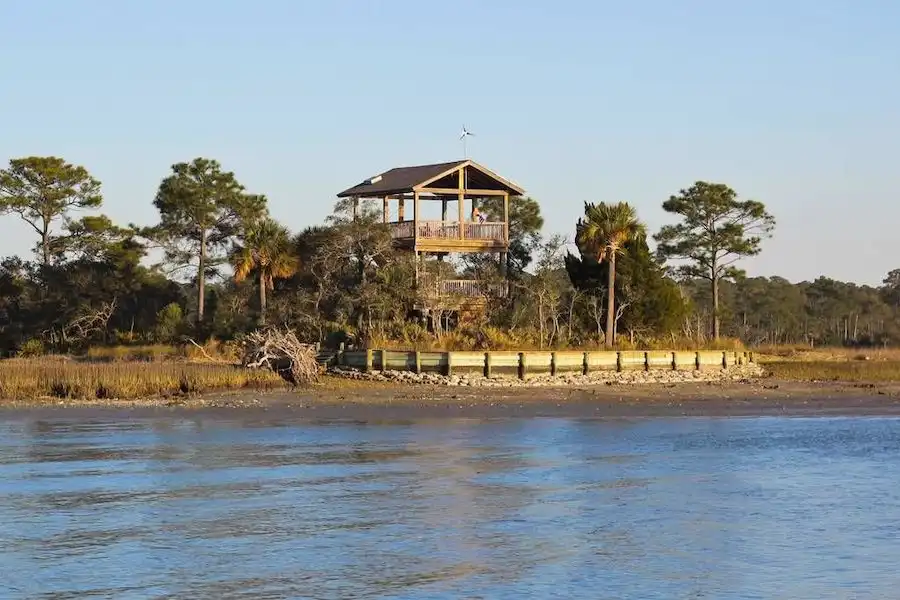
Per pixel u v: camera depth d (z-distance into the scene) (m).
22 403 53.44
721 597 21.50
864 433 45.88
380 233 73.94
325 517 28.34
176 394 57.12
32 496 30.94
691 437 44.25
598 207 76.81
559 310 79.75
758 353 91.81
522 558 24.33
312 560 24.06
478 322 74.19
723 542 25.89
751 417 52.19
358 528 27.12
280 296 78.25
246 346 64.75
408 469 35.78
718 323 109.75
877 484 33.41
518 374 65.25
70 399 54.75
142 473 34.75
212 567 23.45
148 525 27.38
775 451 40.31
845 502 30.59
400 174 80.56
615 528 27.28
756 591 21.94
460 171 77.31
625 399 58.84
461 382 62.84
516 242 87.75
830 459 38.47
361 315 72.19
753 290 158.50
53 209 99.06
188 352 78.56
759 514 28.95
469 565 23.72
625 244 81.56
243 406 53.22
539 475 34.75
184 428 45.81
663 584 22.38
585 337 76.62
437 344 68.19
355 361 64.69
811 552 25.02
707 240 106.81
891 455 39.41
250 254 79.44
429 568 23.45
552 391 61.78
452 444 41.78
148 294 95.31
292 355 60.94
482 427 47.16
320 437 43.47
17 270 98.31
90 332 90.62
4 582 22.25
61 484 32.78
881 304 163.38
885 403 58.41
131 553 24.59
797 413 53.97
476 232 77.75
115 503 30.03
